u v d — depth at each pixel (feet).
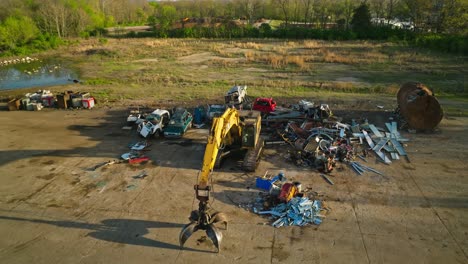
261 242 42.96
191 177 58.90
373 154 66.39
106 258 40.98
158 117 77.77
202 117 85.15
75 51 202.69
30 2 268.82
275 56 166.20
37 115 93.61
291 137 73.31
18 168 63.16
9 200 53.16
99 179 58.80
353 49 186.70
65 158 66.95
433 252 40.75
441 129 77.36
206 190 39.14
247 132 59.67
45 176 60.13
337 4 324.39
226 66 150.61
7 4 259.80
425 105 73.46
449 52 174.19
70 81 135.85
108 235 44.93
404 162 62.90
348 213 48.24
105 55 187.42
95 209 50.47
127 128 81.56
